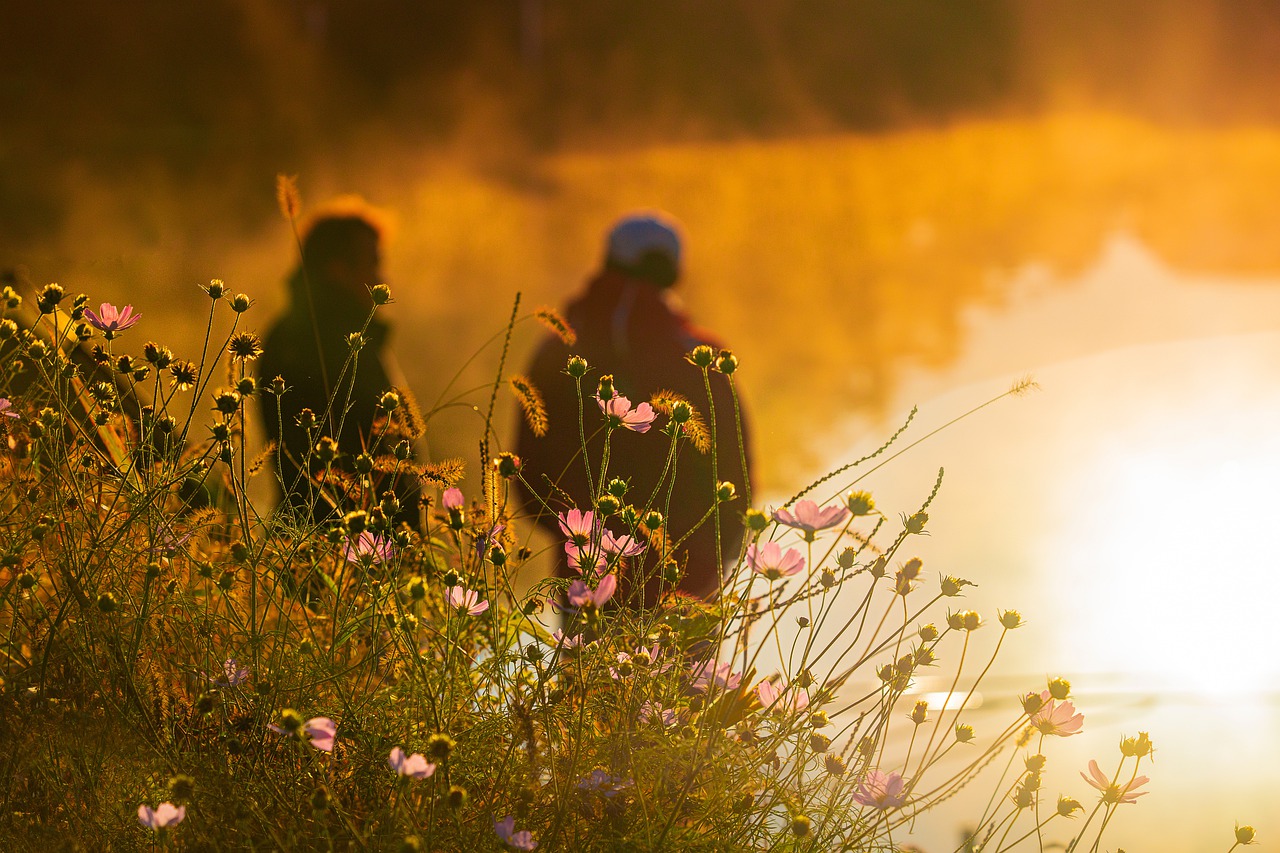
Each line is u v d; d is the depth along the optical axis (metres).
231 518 3.06
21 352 2.95
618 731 2.57
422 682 2.62
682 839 2.49
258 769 2.46
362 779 2.53
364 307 5.86
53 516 2.72
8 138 41.59
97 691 2.53
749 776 2.61
